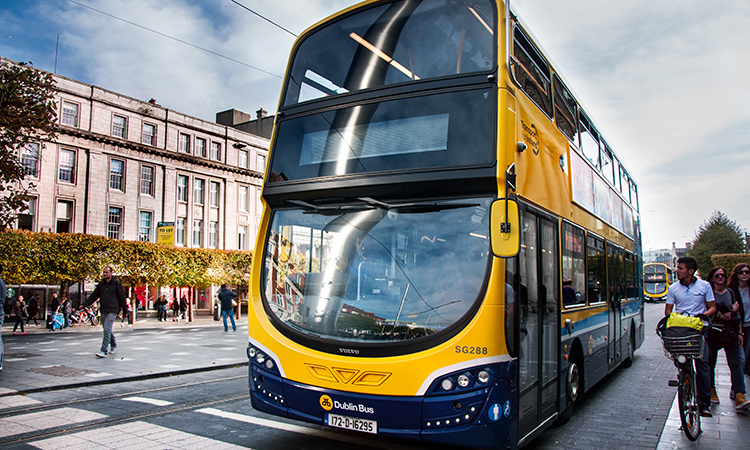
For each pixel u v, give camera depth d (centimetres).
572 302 677
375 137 520
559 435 616
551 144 642
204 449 532
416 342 446
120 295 1304
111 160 3762
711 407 755
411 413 437
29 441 552
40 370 1032
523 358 484
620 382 1004
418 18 546
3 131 1143
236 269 3822
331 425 469
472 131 482
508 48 513
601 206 933
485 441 423
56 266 2889
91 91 3656
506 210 426
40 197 3350
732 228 6706
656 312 3344
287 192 550
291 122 581
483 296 443
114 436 575
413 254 479
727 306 733
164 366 1123
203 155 4447
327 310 495
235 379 996
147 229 3981
